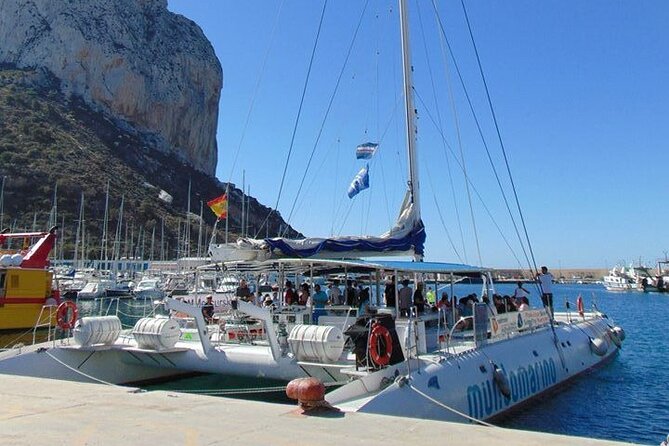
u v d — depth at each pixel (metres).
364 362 9.17
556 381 14.26
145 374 12.76
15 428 5.44
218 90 172.50
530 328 14.68
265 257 11.23
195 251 101.00
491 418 10.57
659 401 14.72
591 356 17.78
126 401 6.79
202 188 142.38
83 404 6.60
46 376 10.98
